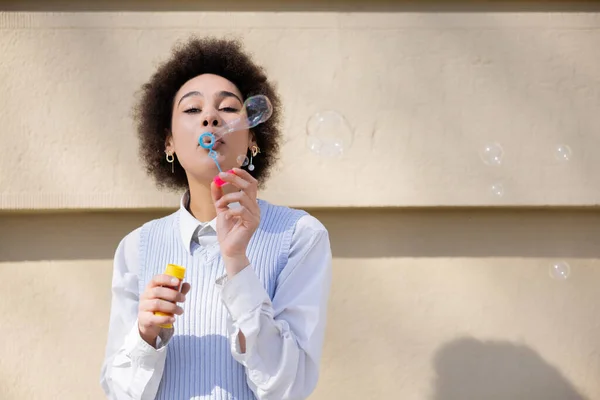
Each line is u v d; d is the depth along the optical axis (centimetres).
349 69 233
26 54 231
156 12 232
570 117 234
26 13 231
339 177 231
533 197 232
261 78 189
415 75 233
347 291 238
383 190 231
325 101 232
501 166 233
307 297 157
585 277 239
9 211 230
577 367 238
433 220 240
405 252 239
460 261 239
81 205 229
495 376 237
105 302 236
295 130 232
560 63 235
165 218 177
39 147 230
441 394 237
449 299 238
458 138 232
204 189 166
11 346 234
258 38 232
